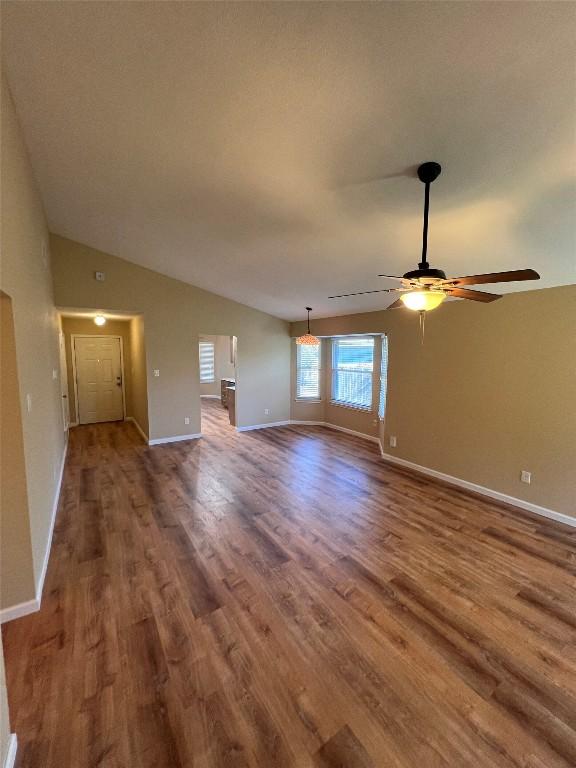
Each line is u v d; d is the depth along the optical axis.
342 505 3.57
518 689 1.64
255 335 6.83
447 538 2.95
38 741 1.39
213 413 8.61
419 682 1.67
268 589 2.30
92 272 5.02
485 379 3.81
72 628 1.97
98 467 4.70
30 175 2.71
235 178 2.63
